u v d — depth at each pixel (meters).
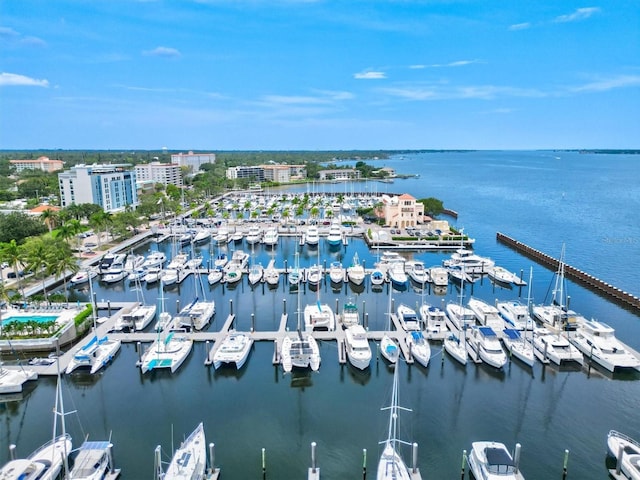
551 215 180.12
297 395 49.12
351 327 60.41
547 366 54.41
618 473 36.56
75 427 43.72
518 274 97.62
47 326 58.94
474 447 37.34
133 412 46.12
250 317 70.50
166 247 126.56
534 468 37.84
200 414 45.81
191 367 54.66
